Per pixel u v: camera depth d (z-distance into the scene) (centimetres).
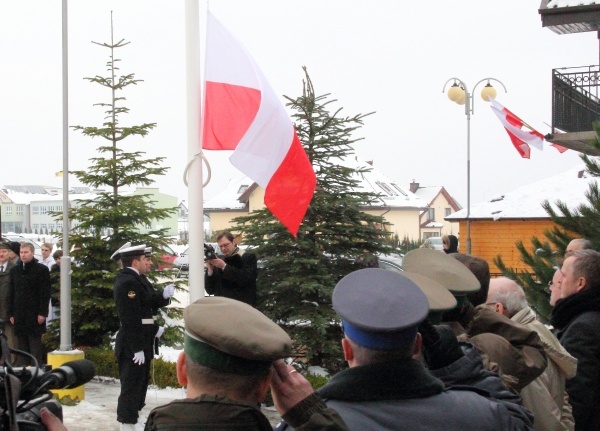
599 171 891
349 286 256
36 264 1105
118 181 1257
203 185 742
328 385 256
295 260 938
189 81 743
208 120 761
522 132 2052
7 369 176
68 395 970
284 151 751
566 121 1686
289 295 964
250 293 843
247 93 758
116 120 1253
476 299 393
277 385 228
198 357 217
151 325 826
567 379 416
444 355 292
